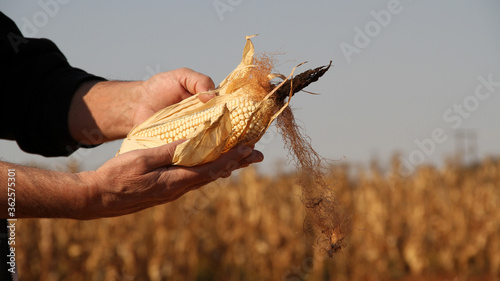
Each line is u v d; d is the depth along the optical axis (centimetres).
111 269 947
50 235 942
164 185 210
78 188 195
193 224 1095
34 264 948
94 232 990
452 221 1289
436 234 1288
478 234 1244
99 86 271
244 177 1296
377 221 1177
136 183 204
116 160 202
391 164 1348
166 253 1051
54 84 263
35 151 264
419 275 1155
